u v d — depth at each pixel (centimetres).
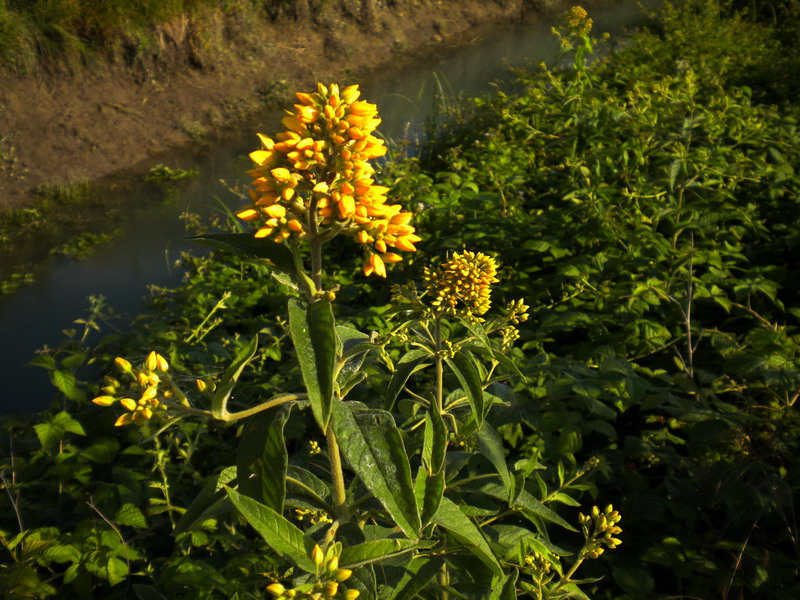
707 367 390
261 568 260
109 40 987
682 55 946
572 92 704
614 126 624
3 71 895
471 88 1129
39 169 851
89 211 784
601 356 354
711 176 531
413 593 163
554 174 625
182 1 1063
